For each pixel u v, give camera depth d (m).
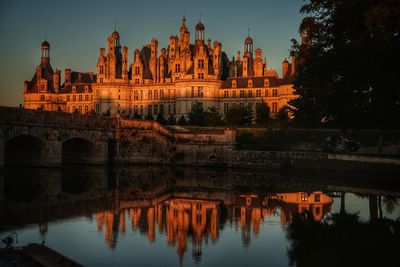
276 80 127.56
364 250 25.20
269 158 72.94
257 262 23.34
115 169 70.38
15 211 34.53
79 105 160.38
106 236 27.88
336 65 46.12
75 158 78.56
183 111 132.75
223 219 33.31
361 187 50.00
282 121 98.25
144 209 36.78
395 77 35.62
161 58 146.50
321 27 37.56
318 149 77.88
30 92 164.75
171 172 68.06
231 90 131.38
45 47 169.75
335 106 59.06
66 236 27.62
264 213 35.53
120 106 147.25
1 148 59.34
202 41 138.12
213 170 72.00
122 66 148.50
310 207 38.03
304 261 23.30
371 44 34.31
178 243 26.70
